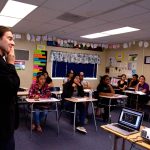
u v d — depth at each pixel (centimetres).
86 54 857
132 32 580
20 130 389
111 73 889
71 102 429
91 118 513
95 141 358
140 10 368
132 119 223
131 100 611
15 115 127
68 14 422
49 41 754
